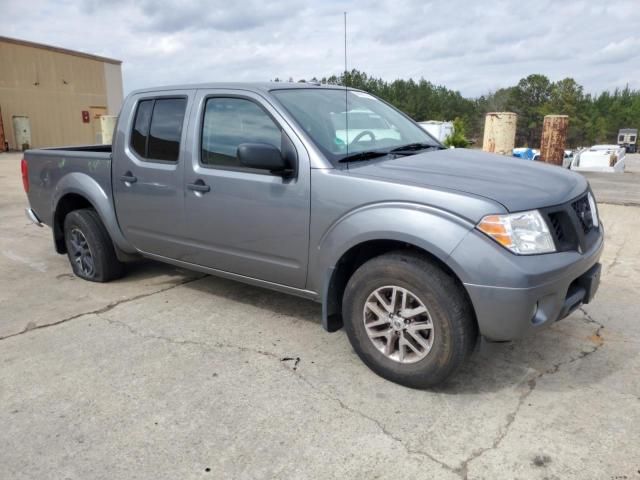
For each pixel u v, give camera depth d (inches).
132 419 113.3
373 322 125.8
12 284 202.4
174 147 161.0
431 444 103.0
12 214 343.6
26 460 101.3
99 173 185.3
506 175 127.1
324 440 105.0
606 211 308.8
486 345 118.7
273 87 148.9
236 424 110.7
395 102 3454.7
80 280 205.9
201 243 159.2
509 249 107.0
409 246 122.0
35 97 1041.5
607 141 4037.9
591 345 142.8
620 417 110.6
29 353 144.3
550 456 98.9
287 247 138.3
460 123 526.6
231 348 145.2
